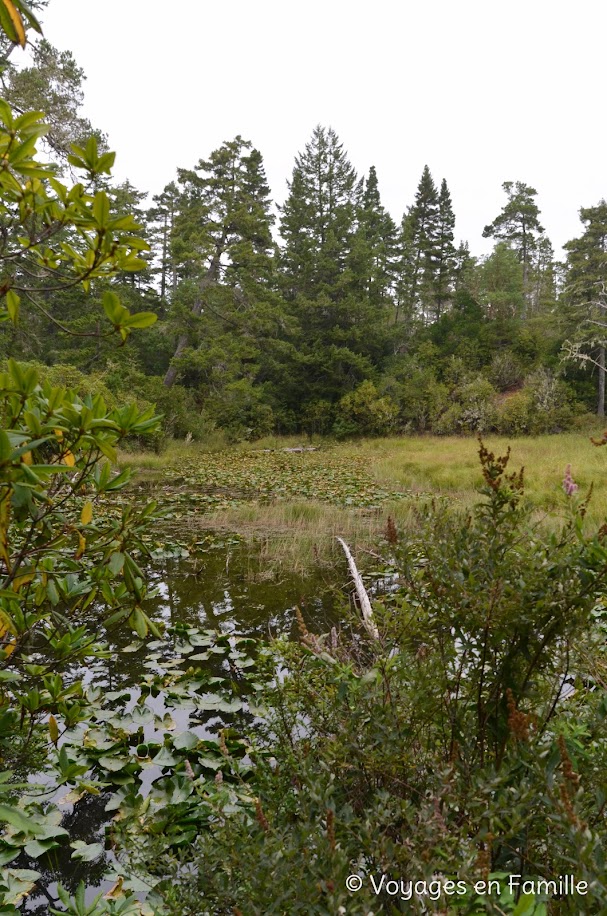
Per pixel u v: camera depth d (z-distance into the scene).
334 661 2.30
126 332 1.68
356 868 1.54
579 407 27.33
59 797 3.03
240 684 4.32
